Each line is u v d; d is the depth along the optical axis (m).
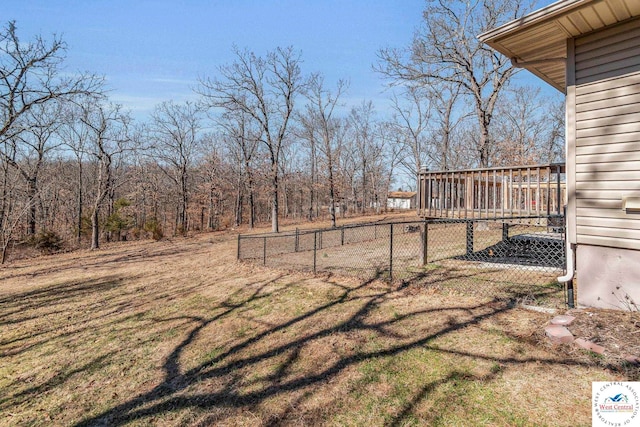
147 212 29.53
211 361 3.37
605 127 3.33
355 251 9.42
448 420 2.09
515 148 18.75
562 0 3.12
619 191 3.22
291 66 20.48
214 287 6.56
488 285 4.62
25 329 5.03
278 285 6.04
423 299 4.36
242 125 25.33
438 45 13.69
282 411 2.40
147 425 2.42
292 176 32.38
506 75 12.98
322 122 22.34
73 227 22.02
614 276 3.25
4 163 15.98
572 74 3.59
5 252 14.30
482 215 6.49
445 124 19.70
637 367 2.29
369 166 38.75
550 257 6.15
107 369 3.45
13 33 11.75
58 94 12.68
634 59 3.16
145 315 5.23
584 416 1.99
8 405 2.91
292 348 3.43
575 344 2.68
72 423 2.56
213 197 29.16
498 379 2.45
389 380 2.63
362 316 4.04
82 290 7.45
